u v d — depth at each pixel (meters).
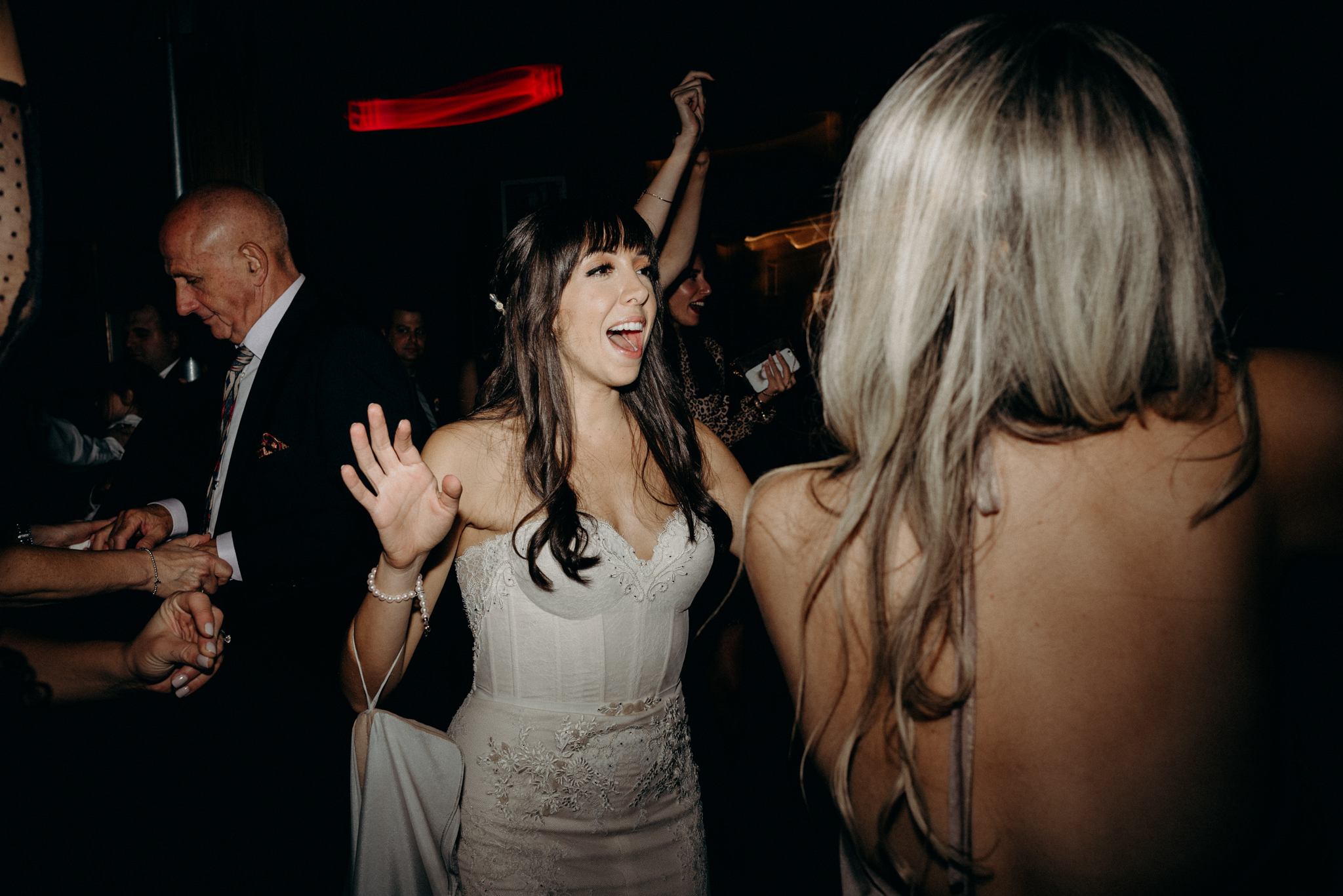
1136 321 0.58
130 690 0.99
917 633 0.64
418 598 1.38
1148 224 0.58
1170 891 0.60
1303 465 0.57
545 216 1.49
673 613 1.47
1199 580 0.58
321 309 2.29
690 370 2.90
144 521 1.77
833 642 0.71
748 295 5.59
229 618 2.15
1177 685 0.58
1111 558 0.59
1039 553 0.61
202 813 1.95
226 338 2.38
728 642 2.71
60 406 3.64
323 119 4.99
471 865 1.37
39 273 0.57
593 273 1.46
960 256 0.63
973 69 0.63
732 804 2.67
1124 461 0.59
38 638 0.97
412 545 1.20
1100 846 0.61
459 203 5.64
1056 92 0.60
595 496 1.50
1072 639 0.60
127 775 1.84
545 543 1.36
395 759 1.27
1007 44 0.63
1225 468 0.57
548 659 1.38
